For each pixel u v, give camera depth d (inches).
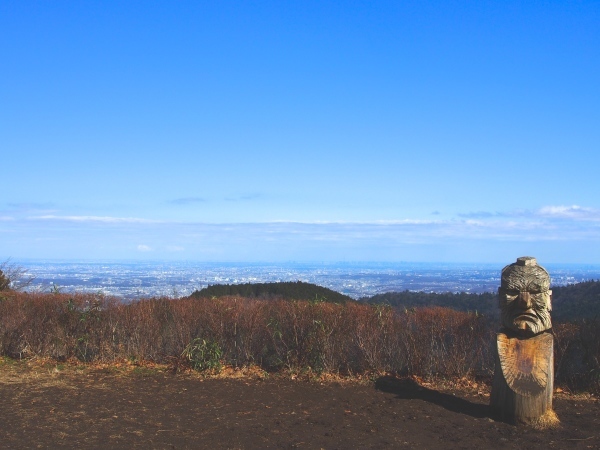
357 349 423.5
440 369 410.9
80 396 347.3
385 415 319.3
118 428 284.7
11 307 462.9
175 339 446.0
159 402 337.1
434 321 411.8
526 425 301.1
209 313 439.8
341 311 426.0
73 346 452.8
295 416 313.7
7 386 369.4
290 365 421.4
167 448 257.8
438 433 288.5
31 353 458.9
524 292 325.7
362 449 262.4
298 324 424.5
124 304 459.8
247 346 434.9
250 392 365.4
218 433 280.7
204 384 384.8
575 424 308.0
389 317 421.1
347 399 352.2
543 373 307.3
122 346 450.3
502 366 313.7
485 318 410.3
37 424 288.0
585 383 383.6
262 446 263.6
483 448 267.4
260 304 444.5
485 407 338.0
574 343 387.5
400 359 418.9
